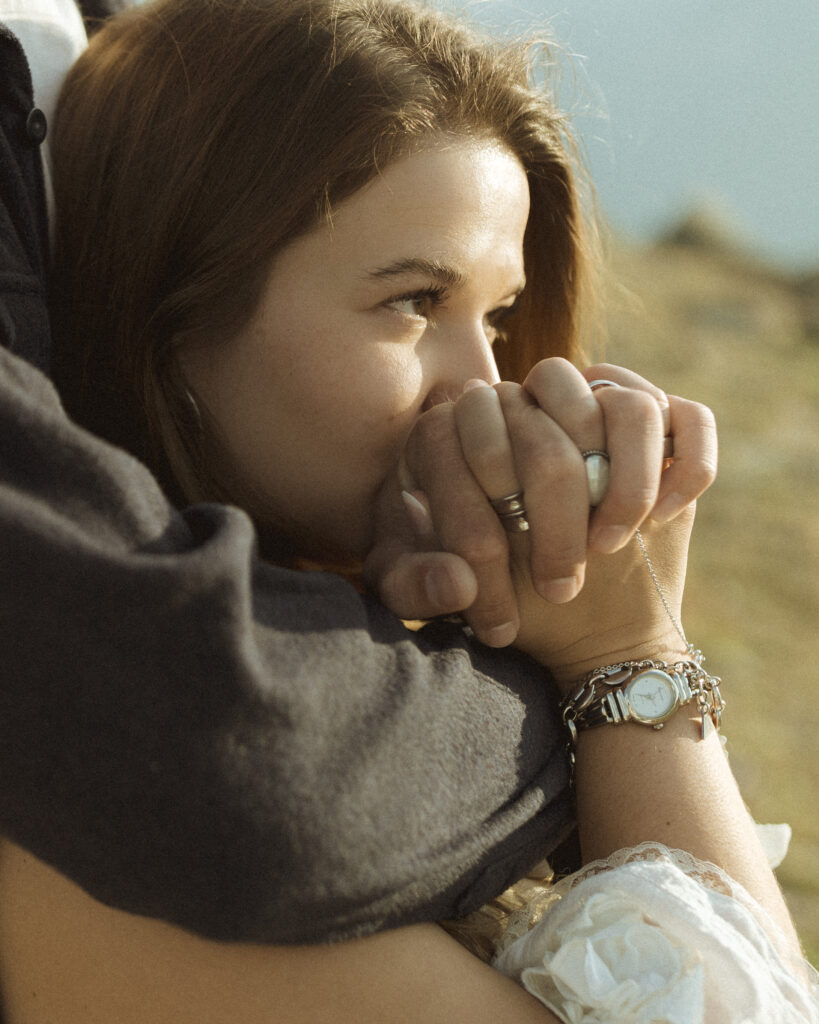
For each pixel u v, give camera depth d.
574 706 1.06
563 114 1.44
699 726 1.06
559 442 0.98
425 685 0.88
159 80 1.22
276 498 1.23
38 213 1.19
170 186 1.19
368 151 1.14
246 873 0.74
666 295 9.44
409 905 0.83
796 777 3.96
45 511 0.75
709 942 0.86
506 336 1.62
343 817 0.77
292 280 1.16
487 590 1.03
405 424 1.19
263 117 1.16
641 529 1.09
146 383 1.23
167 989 0.82
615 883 0.90
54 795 0.74
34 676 0.74
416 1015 0.83
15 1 1.29
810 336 9.41
